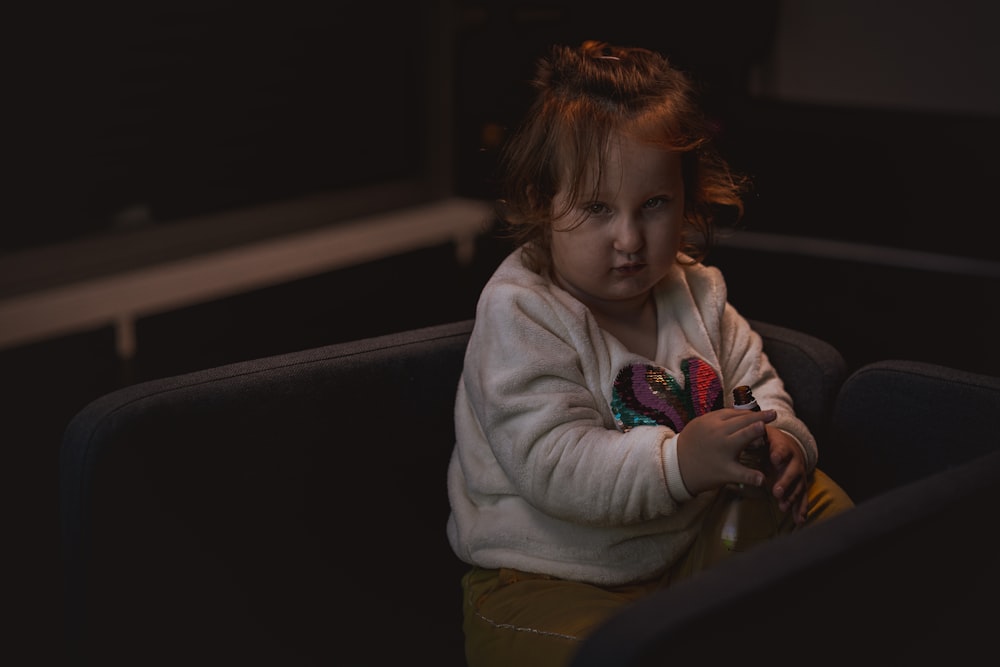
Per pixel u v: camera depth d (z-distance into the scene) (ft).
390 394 3.93
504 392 3.59
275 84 10.25
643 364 3.85
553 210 3.76
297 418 3.74
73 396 7.92
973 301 8.89
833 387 4.20
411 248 11.10
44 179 8.89
